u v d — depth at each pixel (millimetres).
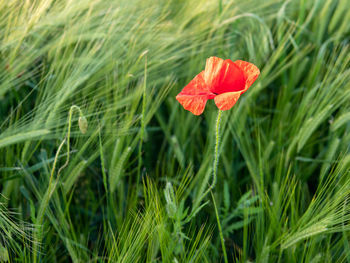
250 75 591
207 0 886
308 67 953
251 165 785
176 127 858
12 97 791
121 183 765
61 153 738
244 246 695
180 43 856
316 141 817
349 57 771
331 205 667
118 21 799
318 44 953
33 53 785
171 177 814
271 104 893
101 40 807
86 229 768
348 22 934
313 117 755
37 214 702
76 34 799
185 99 590
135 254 657
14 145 761
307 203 769
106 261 746
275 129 836
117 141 737
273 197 727
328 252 685
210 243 719
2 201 710
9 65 755
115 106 773
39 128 722
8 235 661
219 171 780
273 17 1001
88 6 808
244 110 822
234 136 791
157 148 891
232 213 736
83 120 637
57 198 717
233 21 908
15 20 757
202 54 877
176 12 924
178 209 664
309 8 1027
